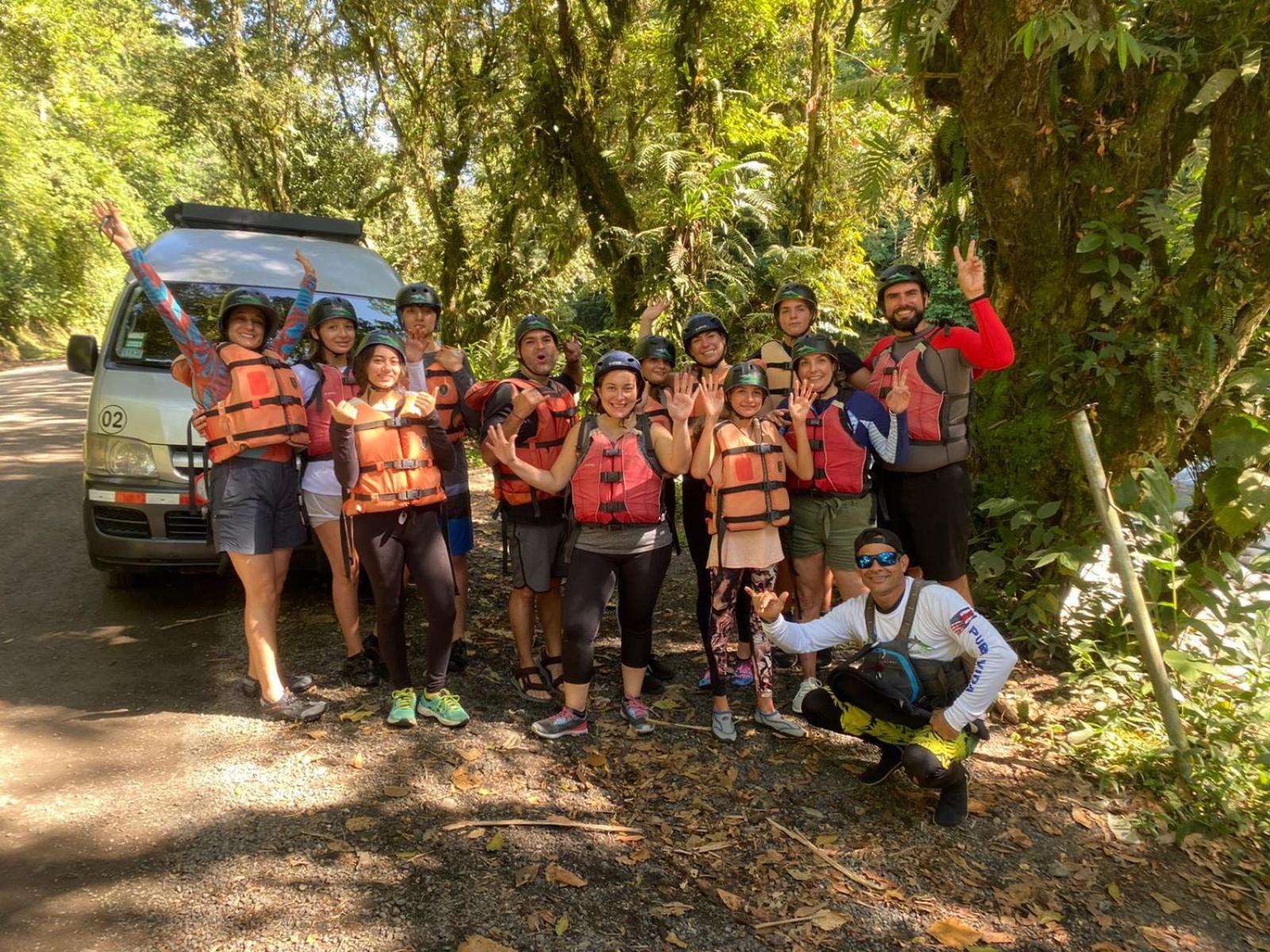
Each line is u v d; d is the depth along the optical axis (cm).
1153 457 473
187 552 494
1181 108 489
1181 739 383
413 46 1346
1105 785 382
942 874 323
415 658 484
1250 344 525
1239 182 459
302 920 278
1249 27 448
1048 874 327
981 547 536
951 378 427
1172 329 484
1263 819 362
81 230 2952
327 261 634
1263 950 296
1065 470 506
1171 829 357
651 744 405
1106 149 486
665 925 288
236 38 1619
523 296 1313
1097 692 455
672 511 416
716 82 997
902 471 437
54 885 290
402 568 403
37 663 459
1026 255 513
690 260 974
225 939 269
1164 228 471
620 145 1181
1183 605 499
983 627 341
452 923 280
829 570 465
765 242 1216
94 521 494
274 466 406
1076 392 503
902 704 358
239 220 650
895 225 843
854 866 324
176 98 1745
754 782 378
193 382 415
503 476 432
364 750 385
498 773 373
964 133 519
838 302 1024
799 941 285
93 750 375
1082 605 504
